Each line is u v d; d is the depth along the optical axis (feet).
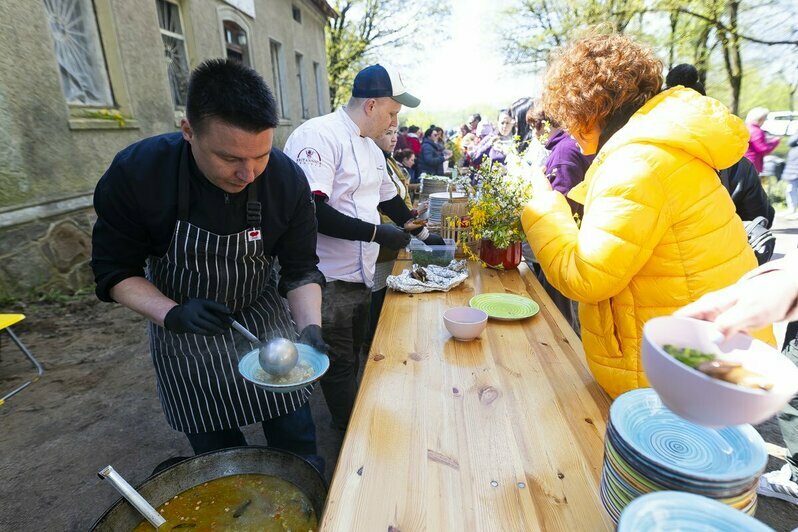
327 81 48.57
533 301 6.05
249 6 26.37
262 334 4.92
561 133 8.40
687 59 39.17
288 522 3.61
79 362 10.16
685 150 3.31
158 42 17.40
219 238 4.13
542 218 4.19
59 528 6.07
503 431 3.54
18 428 7.98
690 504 1.93
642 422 2.72
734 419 1.90
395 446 3.37
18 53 11.93
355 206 6.61
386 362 4.63
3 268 11.95
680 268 3.49
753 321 2.11
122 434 7.88
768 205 8.73
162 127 17.69
